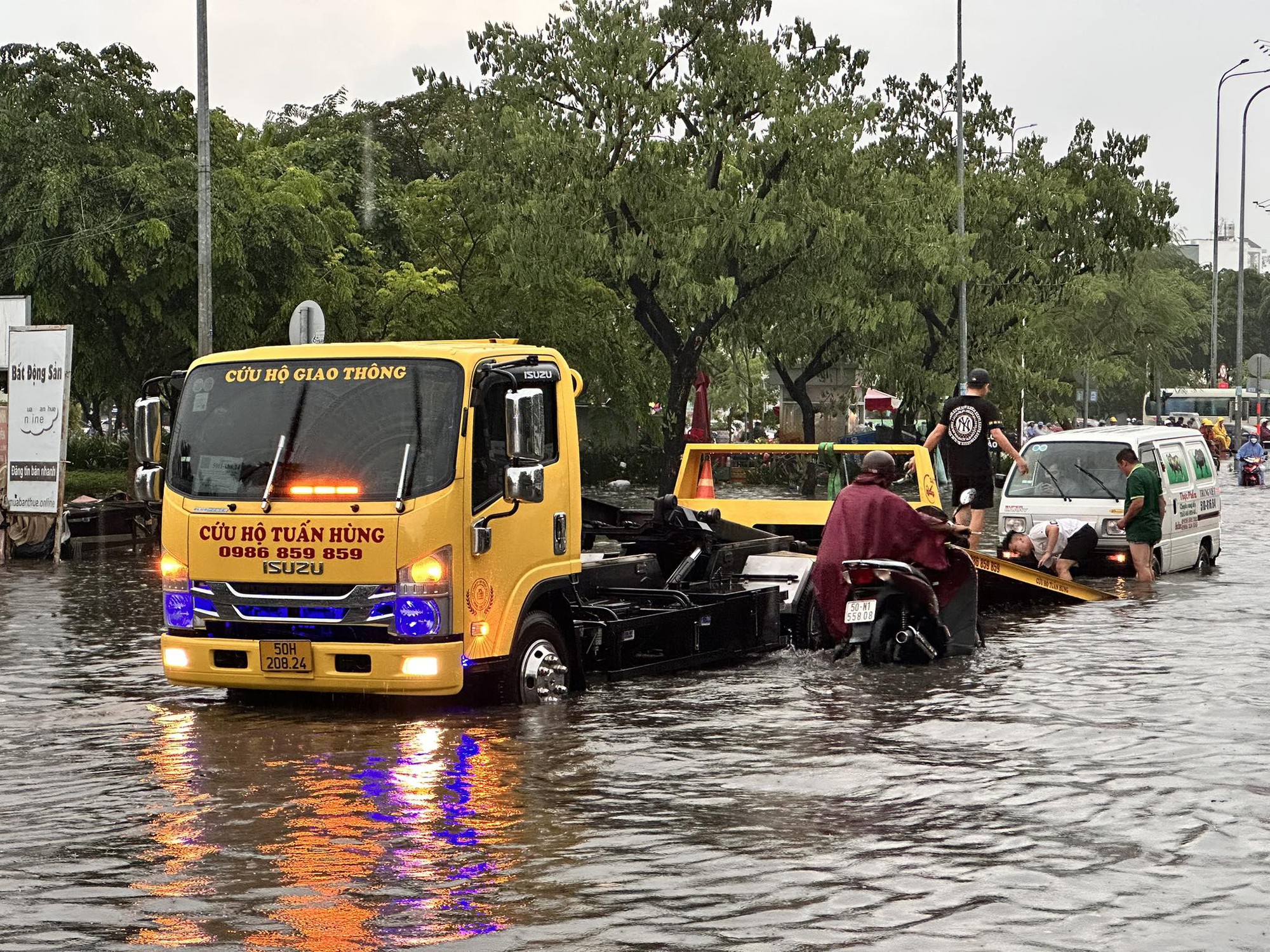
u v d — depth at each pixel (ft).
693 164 108.88
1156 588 62.90
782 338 122.72
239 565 34.47
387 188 148.97
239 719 34.76
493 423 35.14
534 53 106.73
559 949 18.92
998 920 19.97
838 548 43.24
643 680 40.11
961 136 142.41
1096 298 153.58
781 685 39.27
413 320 123.54
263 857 23.26
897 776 28.55
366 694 37.19
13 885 21.94
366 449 34.12
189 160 104.99
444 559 33.60
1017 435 156.35
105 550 80.43
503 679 35.55
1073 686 38.86
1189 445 73.36
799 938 19.25
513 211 104.17
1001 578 52.75
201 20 89.15
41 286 100.78
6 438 76.54
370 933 19.61
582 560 42.98
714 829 24.70
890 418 201.98
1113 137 149.69
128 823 25.45
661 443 142.41
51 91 104.01
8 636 48.98
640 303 108.37
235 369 35.55
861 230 108.88
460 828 24.82
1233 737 32.09
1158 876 21.95
